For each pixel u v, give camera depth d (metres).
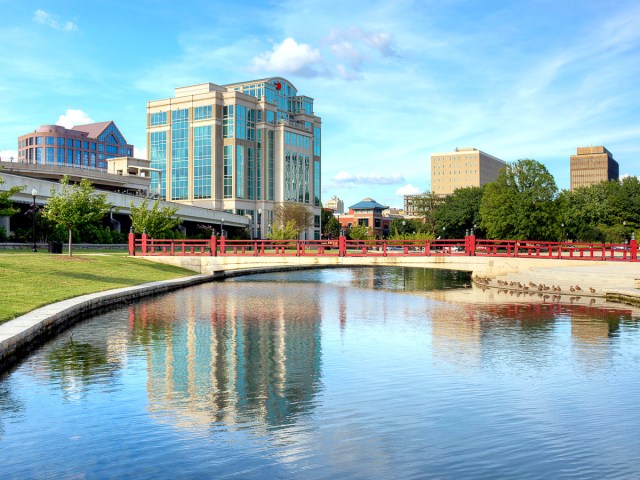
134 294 32.62
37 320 19.62
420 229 137.75
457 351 19.00
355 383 14.89
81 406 12.86
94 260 44.22
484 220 87.06
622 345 20.05
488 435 11.09
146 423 11.73
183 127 117.38
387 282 51.50
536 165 82.06
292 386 14.55
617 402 13.26
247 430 11.31
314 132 137.75
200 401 13.26
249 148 118.25
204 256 50.69
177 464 9.70
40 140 176.12
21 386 14.41
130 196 73.81
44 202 57.91
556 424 11.72
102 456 10.04
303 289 42.41
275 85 129.38
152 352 18.61
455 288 44.25
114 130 197.75
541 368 16.53
